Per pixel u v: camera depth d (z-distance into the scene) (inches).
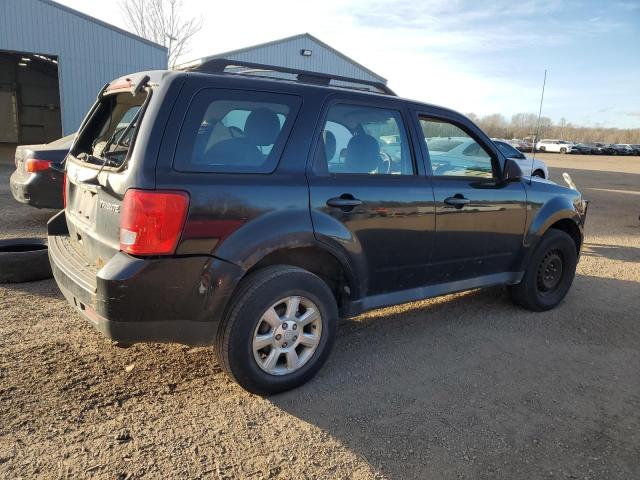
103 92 145.1
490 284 177.5
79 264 126.0
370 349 157.5
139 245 104.7
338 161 136.5
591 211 490.3
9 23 702.5
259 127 122.1
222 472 98.8
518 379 142.7
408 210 145.4
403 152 150.8
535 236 184.4
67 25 740.7
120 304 105.3
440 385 137.0
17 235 268.7
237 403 122.6
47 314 166.9
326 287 130.3
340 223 131.0
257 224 116.6
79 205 135.5
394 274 148.1
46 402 117.3
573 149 2476.6
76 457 100.2
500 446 111.8
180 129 109.7
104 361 138.1
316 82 145.9
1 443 102.7
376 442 110.9
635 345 170.4
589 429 120.0
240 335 117.0
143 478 95.8
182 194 106.8
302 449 107.2
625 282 246.1
